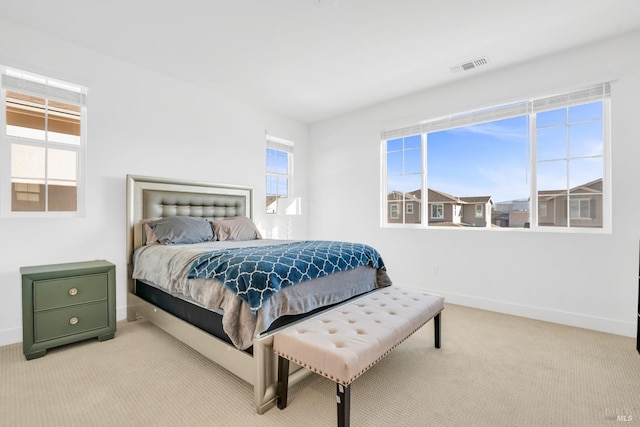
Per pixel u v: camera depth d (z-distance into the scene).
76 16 2.30
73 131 2.76
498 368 1.98
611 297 2.58
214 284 1.80
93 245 2.77
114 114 2.92
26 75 2.49
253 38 2.60
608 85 2.59
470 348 2.28
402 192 4.03
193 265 2.02
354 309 1.93
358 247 2.46
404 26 2.42
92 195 2.77
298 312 1.76
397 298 2.18
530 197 3.04
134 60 2.98
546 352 2.20
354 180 4.45
